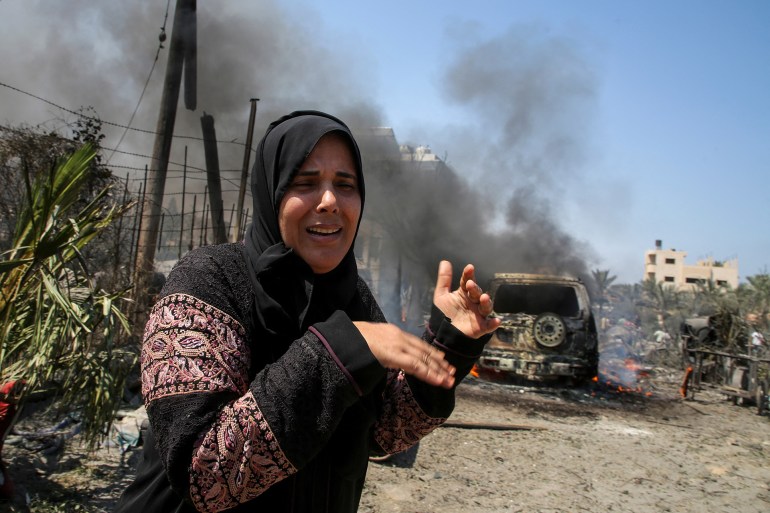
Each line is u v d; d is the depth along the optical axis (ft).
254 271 3.50
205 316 3.15
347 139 3.62
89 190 21.42
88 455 13.24
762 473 17.29
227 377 3.03
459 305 3.80
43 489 11.56
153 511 3.28
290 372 2.88
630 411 25.34
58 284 9.36
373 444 4.08
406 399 3.87
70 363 10.68
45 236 8.94
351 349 2.93
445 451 17.48
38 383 10.10
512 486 15.05
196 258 3.47
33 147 20.12
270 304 3.32
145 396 2.99
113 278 19.61
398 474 15.21
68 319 9.14
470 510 13.32
